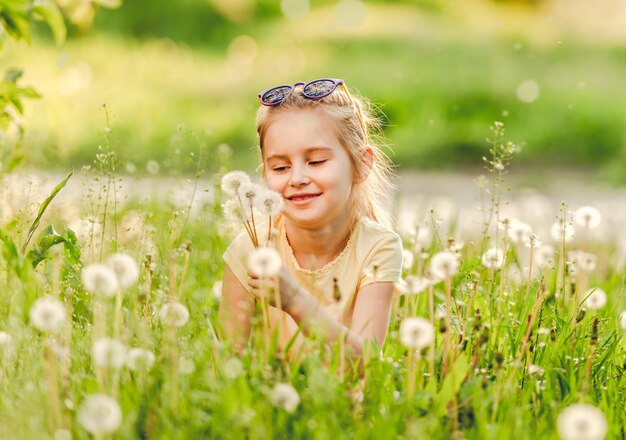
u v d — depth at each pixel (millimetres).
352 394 2533
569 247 5500
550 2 24984
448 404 2590
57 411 2346
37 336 2750
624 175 10656
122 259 2443
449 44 18344
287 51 18938
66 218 4621
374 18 22406
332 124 3182
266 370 2496
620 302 3885
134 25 20328
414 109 13141
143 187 5926
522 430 2422
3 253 2982
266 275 2713
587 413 2016
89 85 13438
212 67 18047
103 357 2291
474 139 12109
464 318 3277
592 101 13477
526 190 8461
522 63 16469
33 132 5801
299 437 2354
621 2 23422
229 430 2324
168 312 2676
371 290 3148
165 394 2455
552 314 3359
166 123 12383
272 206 2844
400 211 5434
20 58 11734
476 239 5461
